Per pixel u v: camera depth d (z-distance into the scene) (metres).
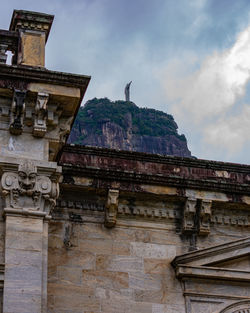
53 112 21.39
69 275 21.97
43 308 18.81
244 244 23.20
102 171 23.36
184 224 23.53
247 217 24.34
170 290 22.42
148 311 21.94
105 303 21.80
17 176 20.22
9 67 20.94
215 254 22.95
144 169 24.53
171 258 23.08
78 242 22.62
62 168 23.03
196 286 22.56
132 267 22.59
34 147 21.03
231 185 24.12
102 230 23.03
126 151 24.56
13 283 18.69
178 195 23.66
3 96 21.14
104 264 22.42
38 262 19.16
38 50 22.52
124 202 23.48
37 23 23.06
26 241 19.39
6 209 19.70
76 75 21.41
